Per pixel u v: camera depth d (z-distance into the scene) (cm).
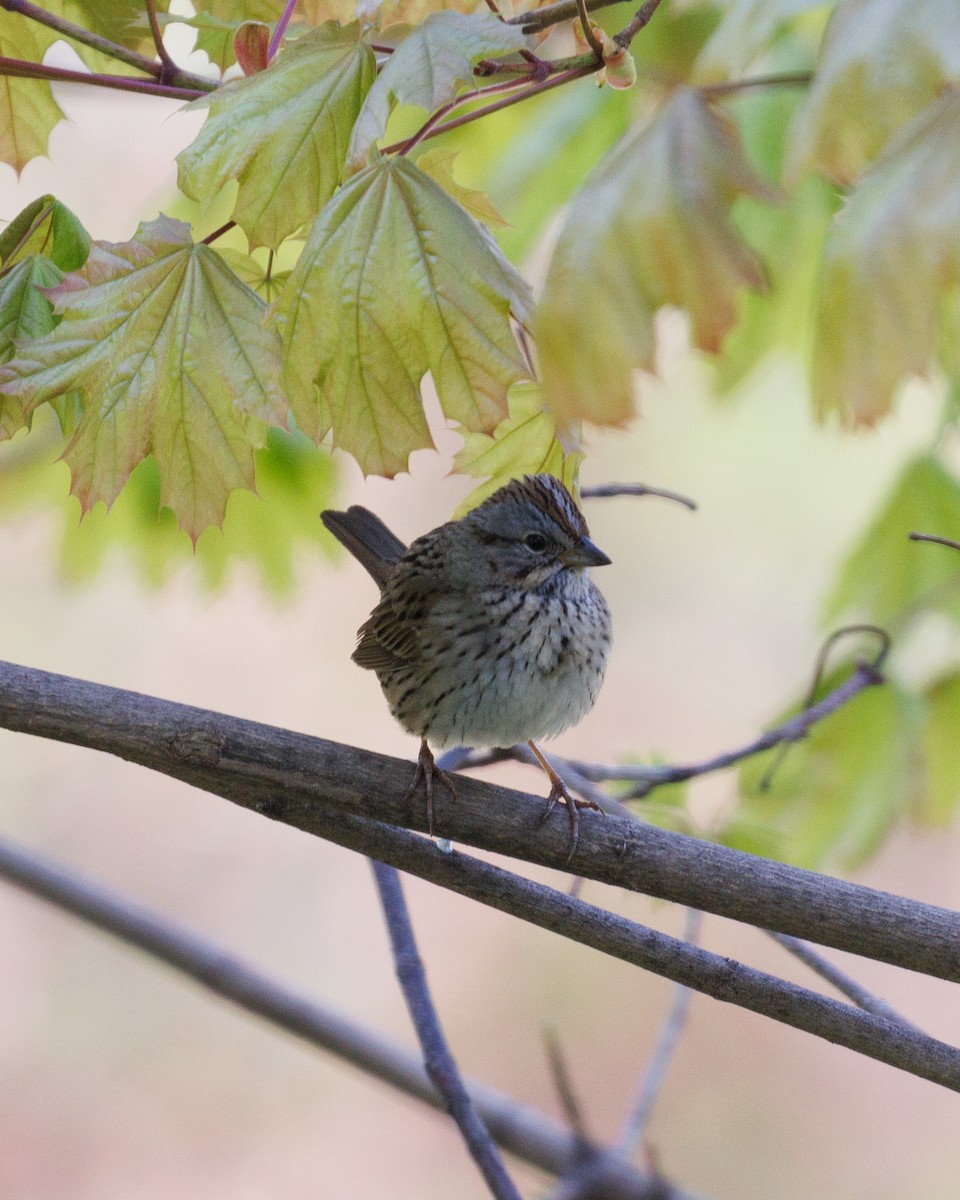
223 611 1766
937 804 1077
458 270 586
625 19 979
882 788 1029
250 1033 1758
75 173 1543
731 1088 1695
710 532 1769
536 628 816
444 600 828
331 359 597
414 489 1805
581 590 838
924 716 1034
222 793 675
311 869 1780
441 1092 763
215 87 680
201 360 632
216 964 964
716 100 496
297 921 1752
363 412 603
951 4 459
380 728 1744
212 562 1158
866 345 450
